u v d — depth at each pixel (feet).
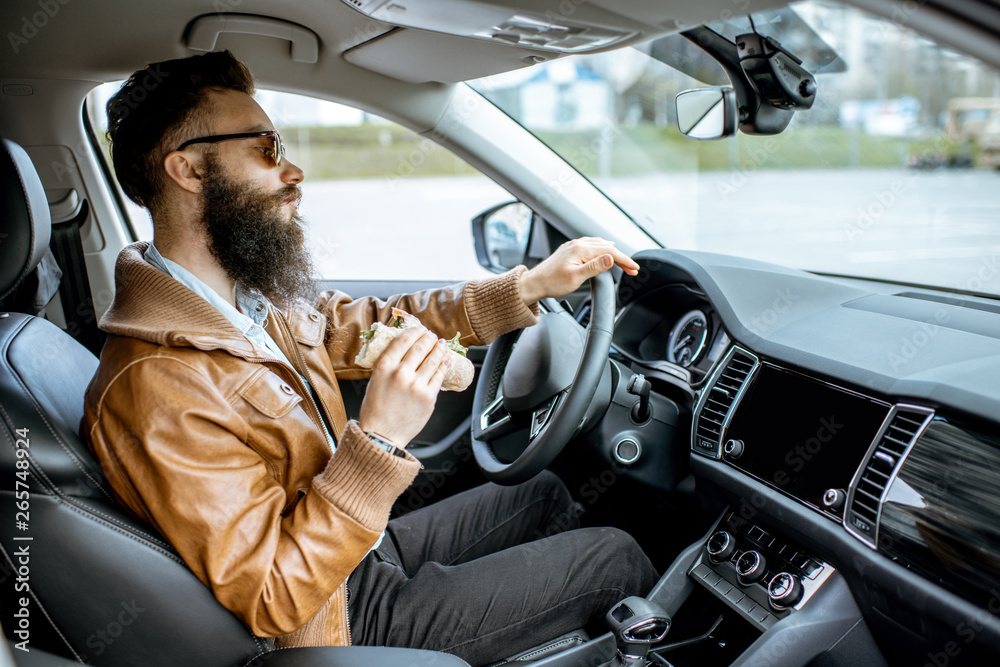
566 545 4.60
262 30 5.08
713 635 5.01
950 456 3.51
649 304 6.23
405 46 5.14
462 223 20.35
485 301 4.89
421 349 3.40
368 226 20.61
